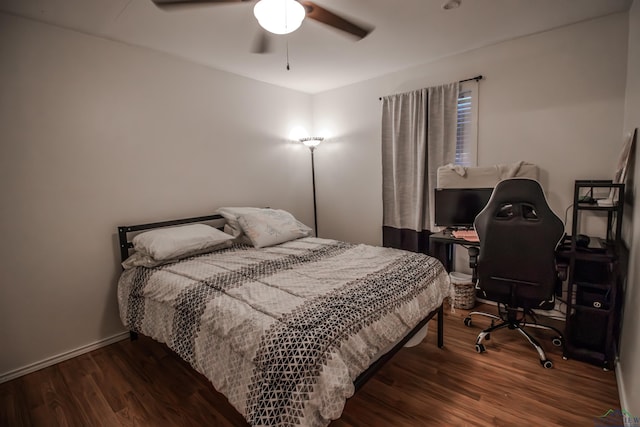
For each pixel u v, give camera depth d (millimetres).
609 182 2143
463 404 1714
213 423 1638
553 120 2521
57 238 2215
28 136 2066
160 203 2740
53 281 2213
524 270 1951
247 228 2791
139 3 1885
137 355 2316
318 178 4227
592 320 2025
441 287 2168
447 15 2182
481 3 2041
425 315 1953
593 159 2391
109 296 2475
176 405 1776
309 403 1146
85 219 2332
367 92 3623
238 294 1649
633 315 1669
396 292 1725
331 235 4191
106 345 2461
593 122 2365
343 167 3961
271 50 2684
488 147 2846
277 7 1440
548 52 2488
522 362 2076
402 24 2303
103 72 2373
